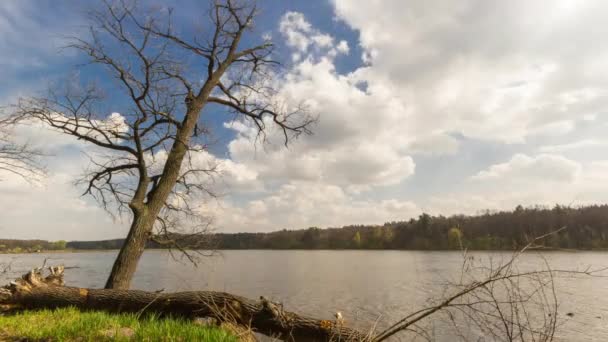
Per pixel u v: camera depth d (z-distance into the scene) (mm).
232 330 5656
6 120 8055
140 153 9156
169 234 9586
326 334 5672
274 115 11117
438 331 10820
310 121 11453
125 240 8617
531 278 5453
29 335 5047
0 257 13508
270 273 41969
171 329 5051
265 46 11180
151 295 6641
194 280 15742
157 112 9203
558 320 13984
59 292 6996
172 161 9422
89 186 9742
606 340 12227
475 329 10594
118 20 8617
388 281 32469
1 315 6613
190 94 9875
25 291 7055
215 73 10328
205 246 9836
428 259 62406
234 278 34062
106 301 6781
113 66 8664
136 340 4707
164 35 9297
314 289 27734
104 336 4871
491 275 5137
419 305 18938
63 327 5191
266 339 6902
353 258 83000
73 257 96312
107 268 38500
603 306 17125
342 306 19875
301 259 81750
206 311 6121
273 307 5875
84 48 8469
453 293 5750
